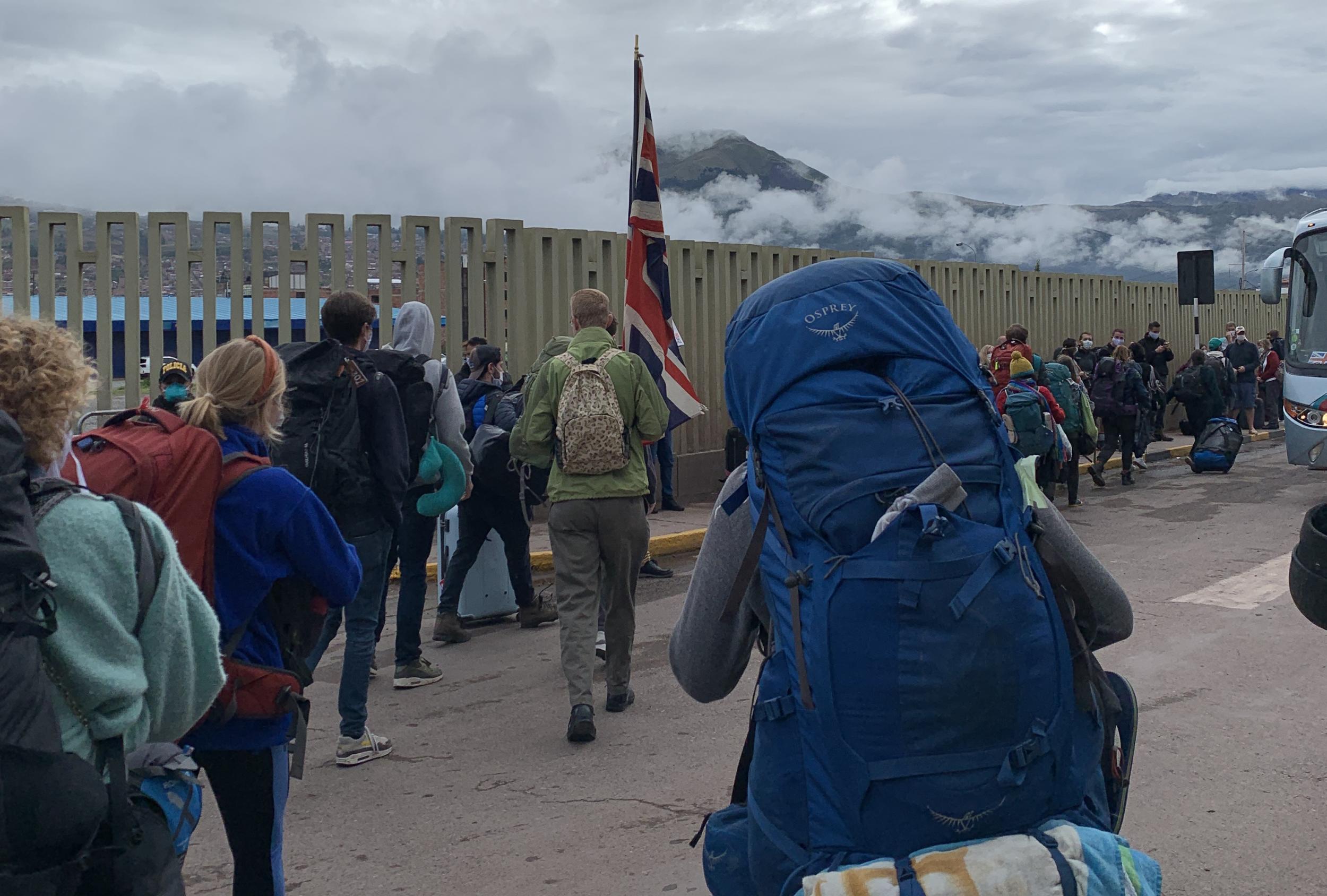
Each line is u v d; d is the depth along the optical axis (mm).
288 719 2715
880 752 1775
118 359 10570
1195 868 3795
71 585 1814
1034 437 11000
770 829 1900
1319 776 4570
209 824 4383
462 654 6801
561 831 4215
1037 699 1802
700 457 12398
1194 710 5418
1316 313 12734
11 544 1671
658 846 4070
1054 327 19484
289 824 4320
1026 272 18641
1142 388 14602
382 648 7047
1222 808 4277
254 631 2654
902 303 2086
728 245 12758
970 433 1974
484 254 10648
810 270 2152
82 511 1872
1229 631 6875
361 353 4707
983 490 1940
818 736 1820
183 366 6910
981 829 1775
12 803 1616
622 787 4637
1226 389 20047
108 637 1849
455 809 4438
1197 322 16312
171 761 2242
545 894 3719
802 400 1980
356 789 4672
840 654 1799
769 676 1929
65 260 9211
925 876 1707
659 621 7617
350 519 4598
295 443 4371
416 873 3887
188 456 2439
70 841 1675
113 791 1857
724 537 2117
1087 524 11484
